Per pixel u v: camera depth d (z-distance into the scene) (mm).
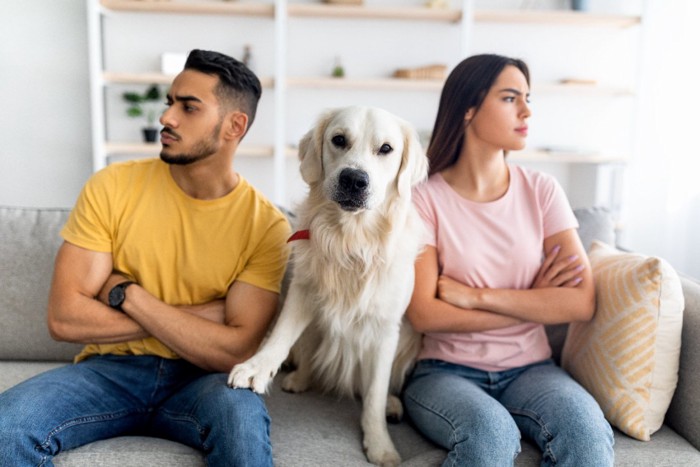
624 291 1401
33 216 1799
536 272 1543
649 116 3670
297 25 3828
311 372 1647
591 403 1286
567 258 1501
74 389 1271
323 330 1543
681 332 1421
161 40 3793
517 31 3895
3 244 1740
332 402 1586
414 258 1467
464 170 1562
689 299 1480
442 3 3664
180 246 1424
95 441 1288
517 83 1479
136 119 3873
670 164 3580
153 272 1419
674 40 3494
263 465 1153
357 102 3914
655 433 1414
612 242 1914
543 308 1436
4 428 1117
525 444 1336
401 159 1455
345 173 1324
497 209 1529
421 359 1577
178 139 1350
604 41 3916
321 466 1259
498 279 1521
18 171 3914
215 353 1357
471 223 1526
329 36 3848
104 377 1351
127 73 3535
